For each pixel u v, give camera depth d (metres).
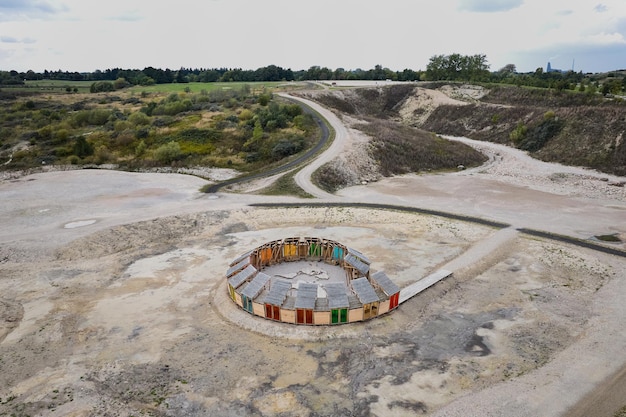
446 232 47.66
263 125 93.56
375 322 30.39
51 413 21.77
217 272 38.66
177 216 51.28
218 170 75.25
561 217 52.28
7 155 85.00
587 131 87.31
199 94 128.75
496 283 36.47
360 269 35.66
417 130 104.75
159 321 30.80
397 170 77.94
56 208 54.94
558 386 23.47
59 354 26.92
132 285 36.28
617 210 54.94
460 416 21.38
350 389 23.59
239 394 23.27
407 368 25.38
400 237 46.78
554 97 114.50
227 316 31.36
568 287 35.34
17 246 42.69
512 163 84.31
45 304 33.12
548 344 27.56
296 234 48.16
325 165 71.75
